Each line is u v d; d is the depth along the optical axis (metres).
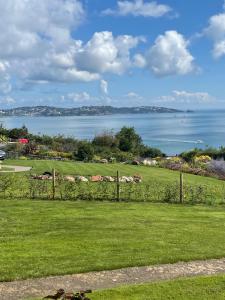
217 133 128.00
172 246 11.37
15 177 21.78
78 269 9.41
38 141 50.47
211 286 8.50
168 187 20.28
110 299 7.78
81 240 11.75
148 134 128.12
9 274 9.05
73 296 5.16
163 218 15.12
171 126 175.25
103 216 15.08
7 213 15.18
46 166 32.75
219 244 11.70
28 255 10.31
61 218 14.55
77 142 50.38
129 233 12.68
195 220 14.99
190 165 35.06
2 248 10.85
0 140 51.84
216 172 32.16
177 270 9.60
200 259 10.38
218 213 16.59
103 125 178.25
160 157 46.41
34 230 12.77
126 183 23.70
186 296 7.96
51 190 19.45
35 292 8.27
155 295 7.98
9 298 7.98
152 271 9.50
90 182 23.70
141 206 17.48
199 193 19.67
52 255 10.35
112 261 9.98
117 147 52.97
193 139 107.12
